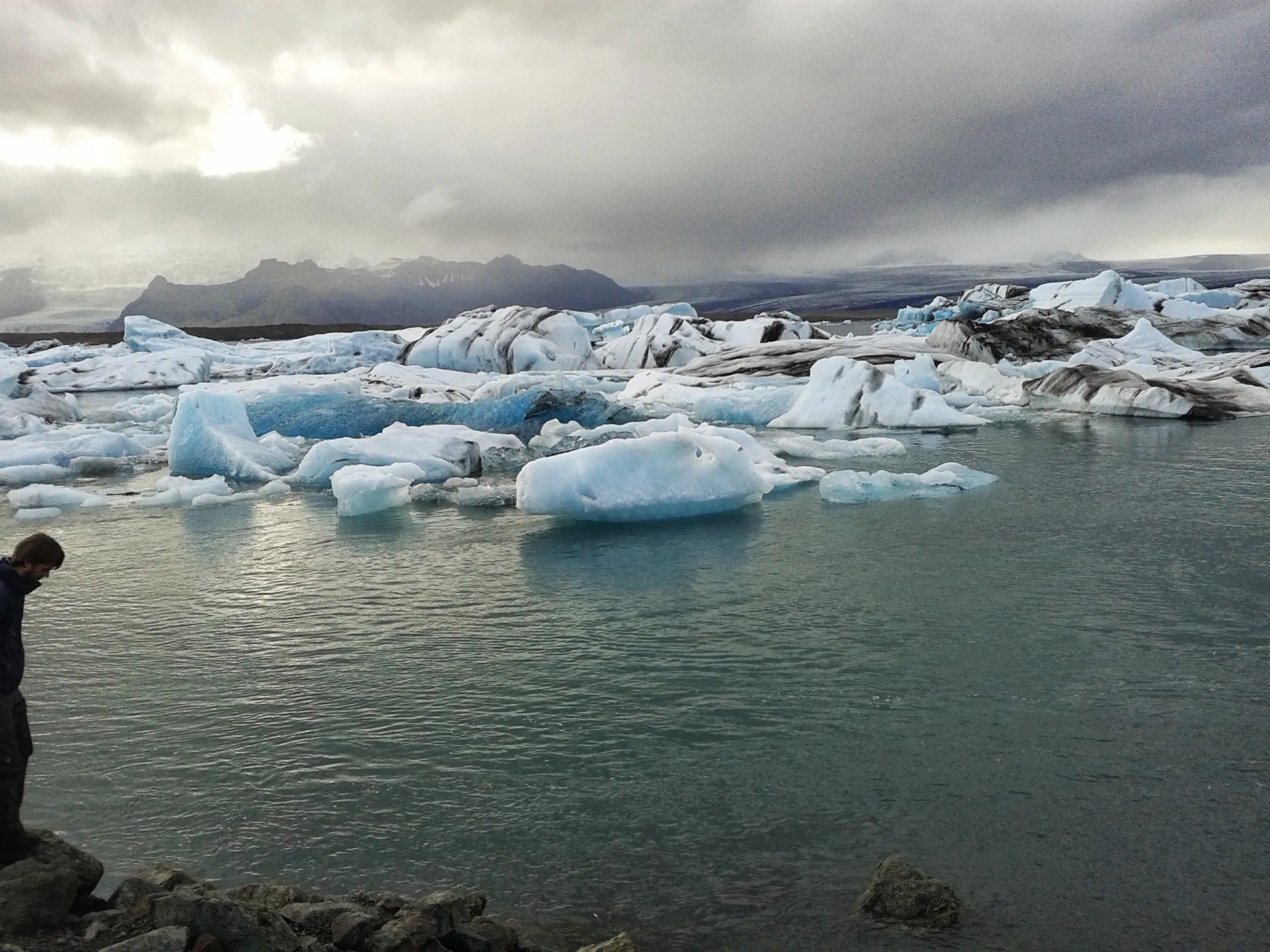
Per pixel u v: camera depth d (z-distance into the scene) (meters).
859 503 15.80
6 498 18.70
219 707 7.98
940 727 7.18
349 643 9.52
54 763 6.98
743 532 13.86
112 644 9.70
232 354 57.34
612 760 6.78
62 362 53.91
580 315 76.75
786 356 38.56
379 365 40.12
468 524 15.17
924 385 30.84
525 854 5.63
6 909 3.97
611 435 23.02
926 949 4.69
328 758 6.95
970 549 12.50
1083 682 7.99
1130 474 17.70
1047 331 43.25
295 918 4.36
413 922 4.35
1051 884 5.20
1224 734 6.96
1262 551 12.02
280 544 14.07
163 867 4.75
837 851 5.58
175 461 21.27
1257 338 48.59
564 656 8.94
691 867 5.46
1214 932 4.78
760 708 7.62
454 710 7.75
